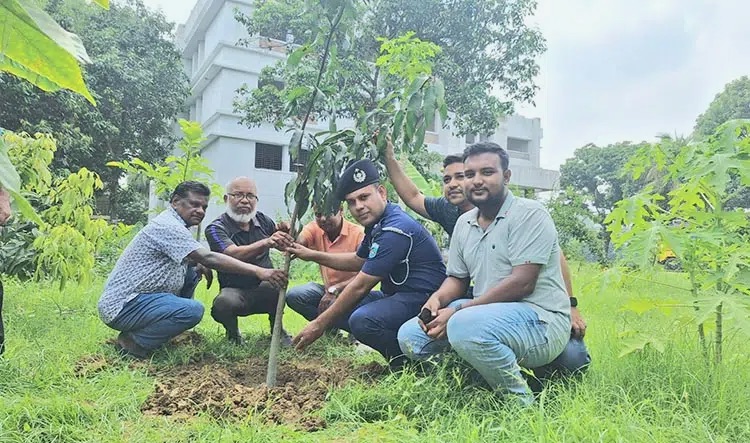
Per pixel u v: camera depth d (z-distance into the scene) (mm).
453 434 2336
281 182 18625
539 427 2283
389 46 4641
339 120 17500
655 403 2699
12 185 634
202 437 2391
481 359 2752
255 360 3977
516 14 12148
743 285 3029
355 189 3443
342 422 2615
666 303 3221
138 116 17531
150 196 20281
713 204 3391
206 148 20078
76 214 5230
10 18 635
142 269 3922
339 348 4461
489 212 3145
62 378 3102
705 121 22281
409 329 3246
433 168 13094
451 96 11922
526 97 12953
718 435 2396
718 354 3180
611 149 29406
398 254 3395
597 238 16047
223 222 4605
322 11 3180
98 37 16969
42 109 13102
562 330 2965
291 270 10766
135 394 2945
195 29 20891
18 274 5027
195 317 3979
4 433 2293
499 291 2928
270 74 13734
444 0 12008
